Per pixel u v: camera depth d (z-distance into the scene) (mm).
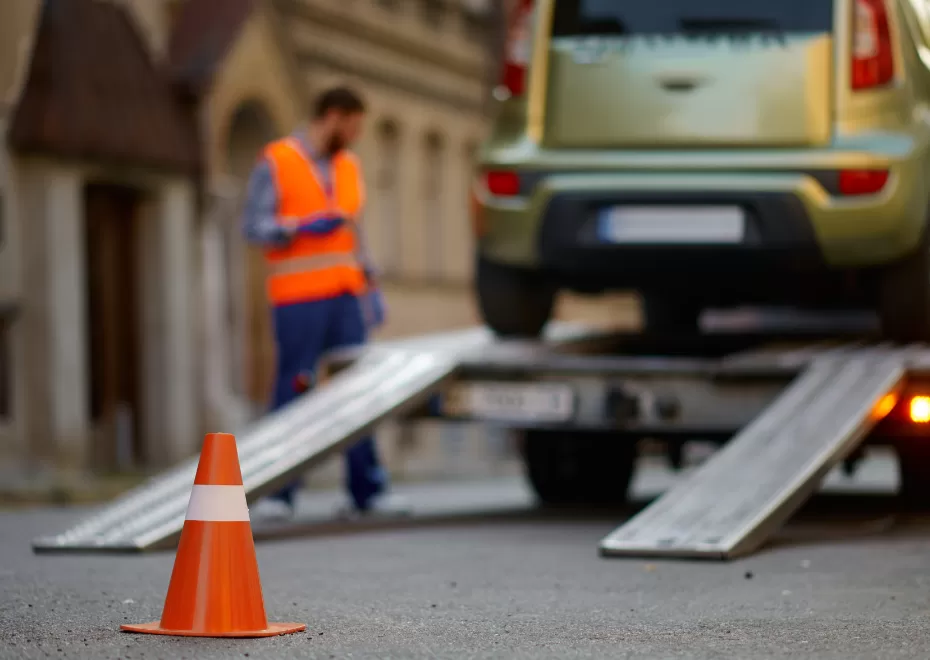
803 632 7199
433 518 13914
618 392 12305
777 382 12070
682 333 14648
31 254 27375
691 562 9953
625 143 12812
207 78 31297
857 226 12445
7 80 26984
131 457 30188
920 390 11922
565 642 6906
